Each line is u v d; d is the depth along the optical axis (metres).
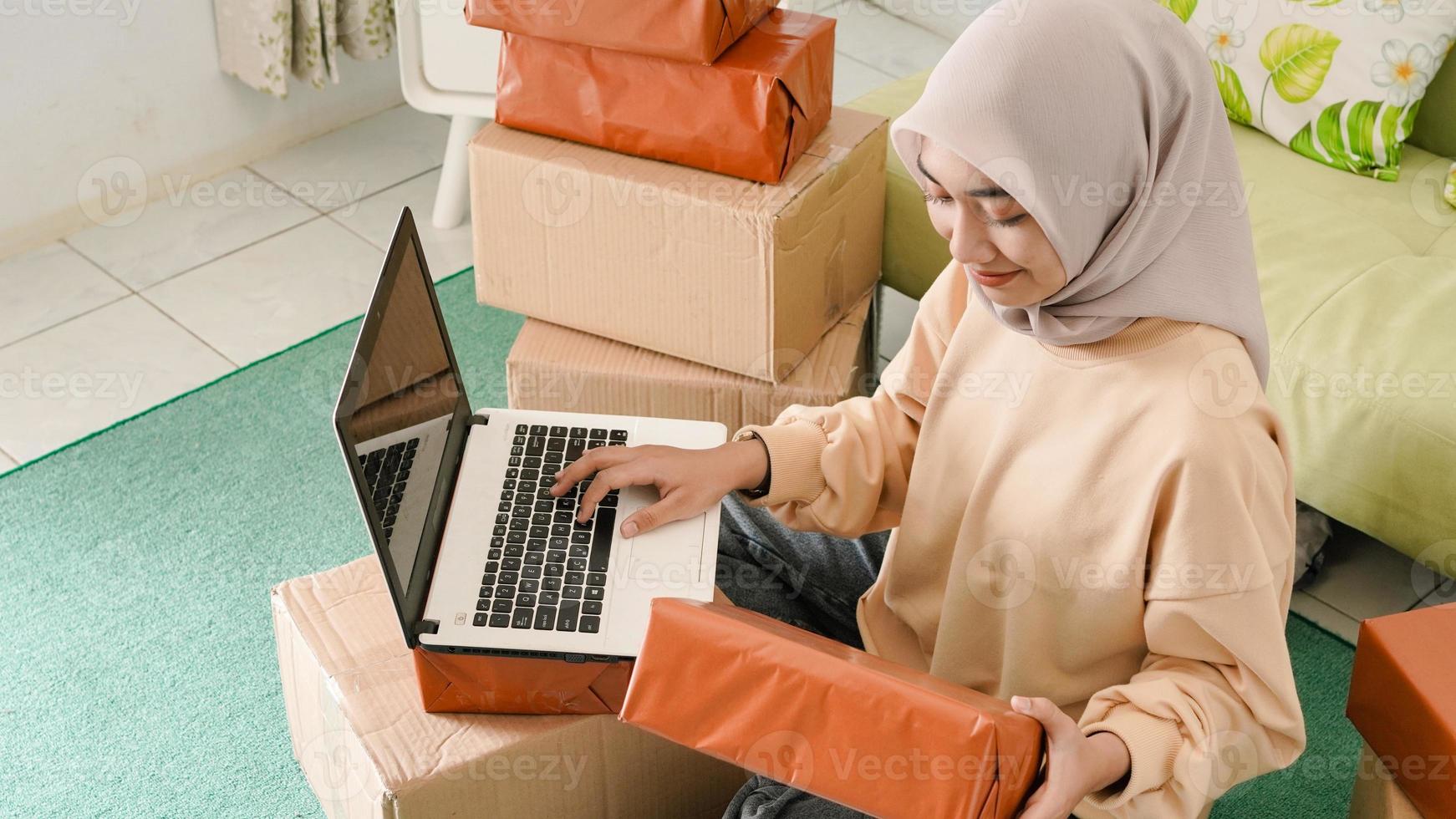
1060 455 1.04
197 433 2.06
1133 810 0.96
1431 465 1.53
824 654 0.90
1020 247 0.94
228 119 2.70
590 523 1.17
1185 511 0.96
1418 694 1.05
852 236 1.63
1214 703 0.97
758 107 1.40
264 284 2.41
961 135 0.91
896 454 1.26
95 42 2.44
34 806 1.50
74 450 2.01
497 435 1.26
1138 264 0.98
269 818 1.50
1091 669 1.10
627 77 1.45
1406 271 1.70
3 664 1.67
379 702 1.16
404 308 1.14
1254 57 1.97
